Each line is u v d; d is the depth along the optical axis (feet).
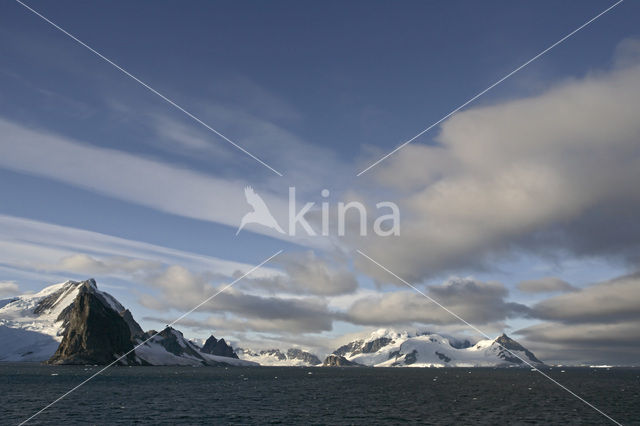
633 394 569.64
